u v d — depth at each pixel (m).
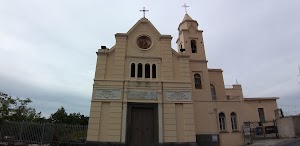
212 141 25.75
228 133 27.25
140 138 22.78
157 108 23.62
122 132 22.20
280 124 27.80
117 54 25.30
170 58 25.95
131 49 25.94
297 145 19.98
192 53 30.16
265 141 25.41
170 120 23.30
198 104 27.28
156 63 25.73
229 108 28.55
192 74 28.75
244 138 26.97
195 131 25.38
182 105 24.28
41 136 22.92
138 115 23.61
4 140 22.50
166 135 22.67
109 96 23.39
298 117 25.81
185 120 23.50
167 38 26.84
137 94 23.86
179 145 22.39
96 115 22.52
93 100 23.05
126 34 26.25
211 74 32.16
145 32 27.02
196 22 32.66
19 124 23.28
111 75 24.39
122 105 23.23
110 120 22.52
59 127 23.62
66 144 23.00
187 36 31.12
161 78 25.02
